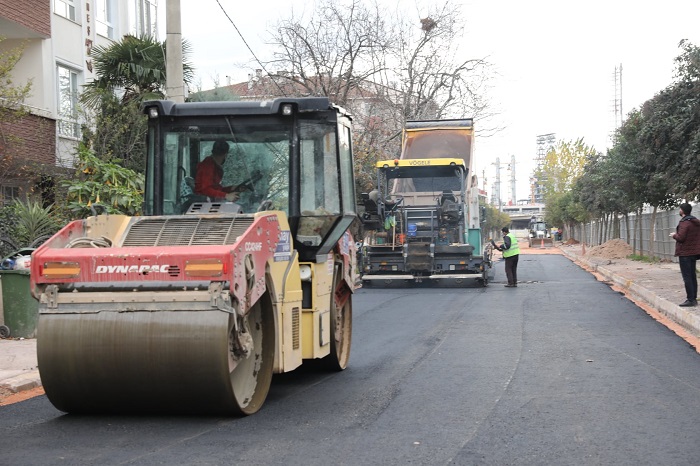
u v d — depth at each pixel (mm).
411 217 25000
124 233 7641
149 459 6062
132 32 26812
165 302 6910
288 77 30141
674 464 5949
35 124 19859
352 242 11016
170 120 9000
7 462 5996
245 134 8906
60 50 22828
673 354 11266
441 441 6613
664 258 35781
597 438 6695
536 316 16391
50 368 7012
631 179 30859
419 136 26750
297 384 9266
